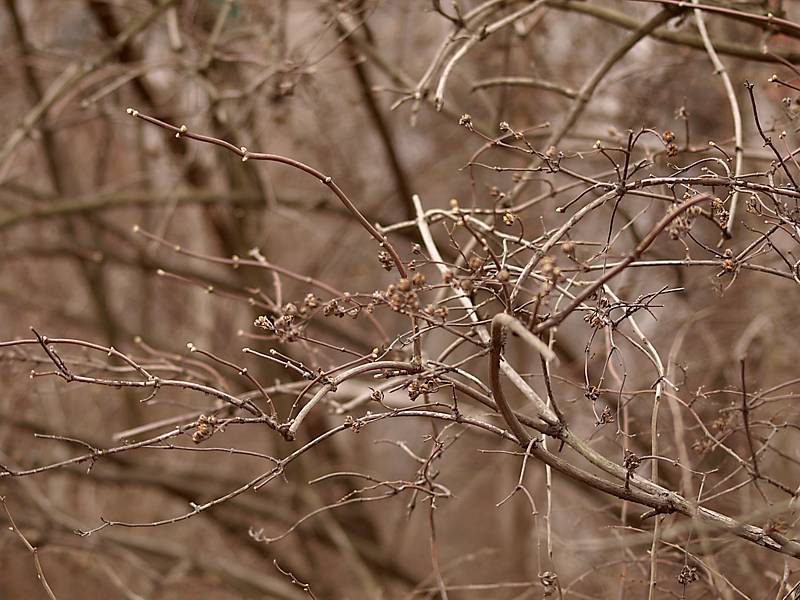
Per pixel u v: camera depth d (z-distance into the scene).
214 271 8.45
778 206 2.69
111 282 9.00
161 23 6.48
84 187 8.44
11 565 7.05
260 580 7.44
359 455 8.74
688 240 4.67
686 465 2.55
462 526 8.62
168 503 8.67
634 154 4.20
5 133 7.23
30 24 7.03
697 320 5.14
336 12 4.49
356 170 7.54
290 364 2.47
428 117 7.51
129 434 3.37
